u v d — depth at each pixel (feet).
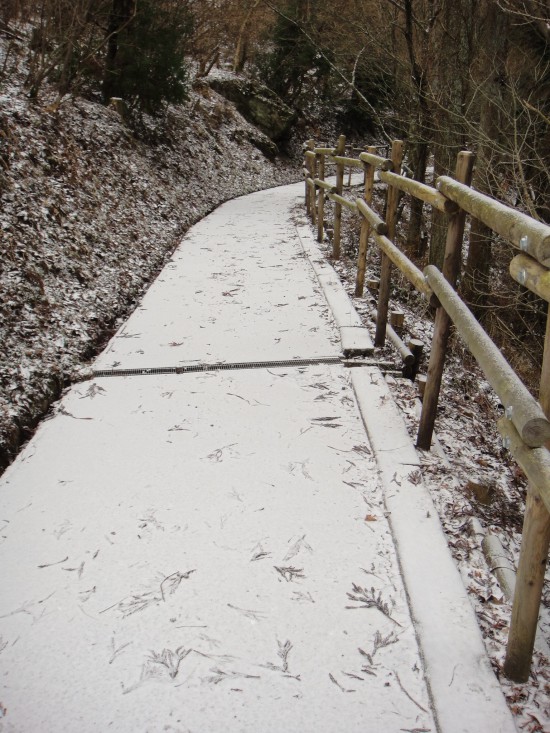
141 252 20.81
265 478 8.93
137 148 29.78
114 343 13.93
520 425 4.82
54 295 14.65
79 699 5.65
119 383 12.09
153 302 16.80
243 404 11.18
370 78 36.22
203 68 58.80
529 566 5.32
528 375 19.93
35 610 6.63
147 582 7.00
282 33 62.95
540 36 22.26
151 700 5.63
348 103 70.74
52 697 5.66
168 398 11.44
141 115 33.17
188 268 20.36
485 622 6.49
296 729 5.37
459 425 12.03
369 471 9.12
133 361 12.91
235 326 14.96
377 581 7.00
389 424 10.30
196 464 9.29
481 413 13.79
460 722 5.32
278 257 22.17
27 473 9.14
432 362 9.27
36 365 11.82
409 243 36.22
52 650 6.15
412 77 26.81
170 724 5.42
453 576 6.96
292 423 10.50
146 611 6.60
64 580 7.04
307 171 32.86
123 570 7.18
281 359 12.96
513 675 5.80
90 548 7.54
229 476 8.98
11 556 7.43
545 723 5.41
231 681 5.82
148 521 8.02
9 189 16.37
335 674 5.88
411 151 33.32
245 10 62.39
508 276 25.17
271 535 7.74
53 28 24.20
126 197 23.82
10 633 6.34
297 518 8.06
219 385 11.96
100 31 31.60
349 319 14.99
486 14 22.80
